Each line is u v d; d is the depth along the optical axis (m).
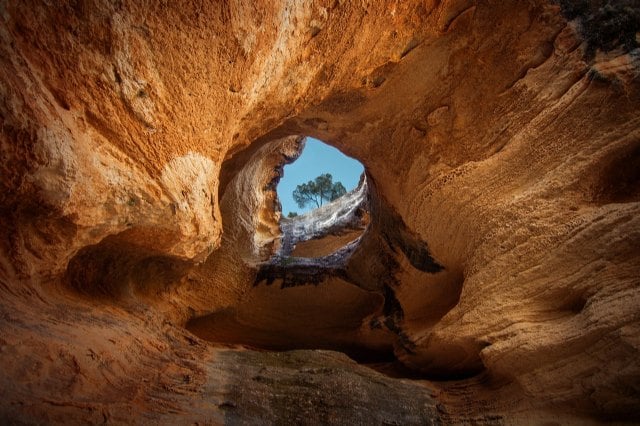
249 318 9.05
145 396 3.41
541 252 4.31
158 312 5.20
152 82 3.36
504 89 5.38
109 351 3.43
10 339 2.54
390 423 4.13
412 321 7.20
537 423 3.67
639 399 3.16
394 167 6.67
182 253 4.29
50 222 2.90
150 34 3.23
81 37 2.81
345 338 8.74
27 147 2.38
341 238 12.15
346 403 4.19
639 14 4.43
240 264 9.24
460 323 4.86
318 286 9.16
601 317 3.39
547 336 3.75
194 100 3.80
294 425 3.84
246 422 3.71
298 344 9.10
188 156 3.97
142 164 3.44
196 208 4.02
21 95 2.35
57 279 3.72
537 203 4.60
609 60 4.45
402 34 5.23
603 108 4.39
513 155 5.12
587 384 3.42
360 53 5.18
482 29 5.32
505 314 4.33
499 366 4.13
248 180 10.38
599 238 3.83
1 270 2.83
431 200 5.97
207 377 4.20
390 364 7.50
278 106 5.28
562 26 4.88
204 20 3.48
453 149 5.84
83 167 2.79
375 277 8.28
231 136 4.68
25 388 2.40
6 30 2.35
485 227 5.07
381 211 7.57
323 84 5.42
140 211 3.46
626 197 4.24
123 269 4.89
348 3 4.54
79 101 2.91
